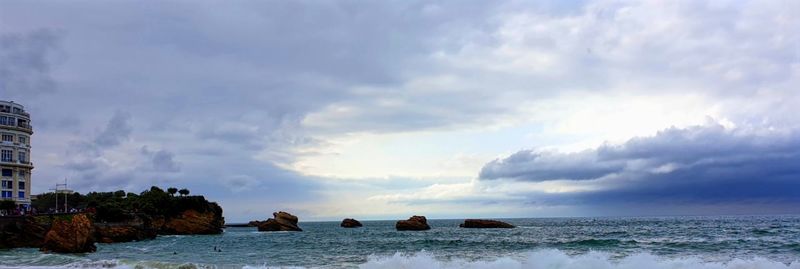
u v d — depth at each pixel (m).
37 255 61.12
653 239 78.06
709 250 57.03
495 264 38.75
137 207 131.25
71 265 45.28
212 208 148.12
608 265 36.69
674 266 36.62
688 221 191.75
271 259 56.56
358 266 44.31
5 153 111.00
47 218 96.50
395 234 124.50
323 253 65.75
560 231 122.06
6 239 76.88
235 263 51.94
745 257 49.44
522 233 114.62
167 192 147.12
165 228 133.88
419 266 39.44
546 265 37.78
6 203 101.56
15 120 113.69
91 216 107.50
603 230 123.12
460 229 148.62
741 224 141.50
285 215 165.62
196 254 65.81
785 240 68.94
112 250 75.56
